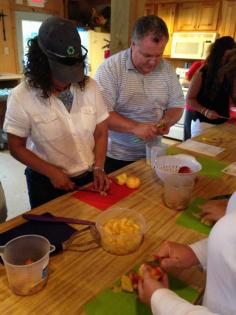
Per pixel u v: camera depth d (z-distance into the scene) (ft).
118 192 3.89
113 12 6.88
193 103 7.59
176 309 1.78
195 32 13.51
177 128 14.30
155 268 2.37
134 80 5.34
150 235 3.05
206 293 1.80
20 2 14.05
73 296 2.28
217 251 1.59
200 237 3.04
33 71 3.70
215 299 1.67
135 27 4.88
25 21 14.56
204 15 13.04
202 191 4.02
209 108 7.47
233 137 6.44
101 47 16.21
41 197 4.57
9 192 9.02
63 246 2.76
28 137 4.31
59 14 16.02
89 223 3.14
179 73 14.42
